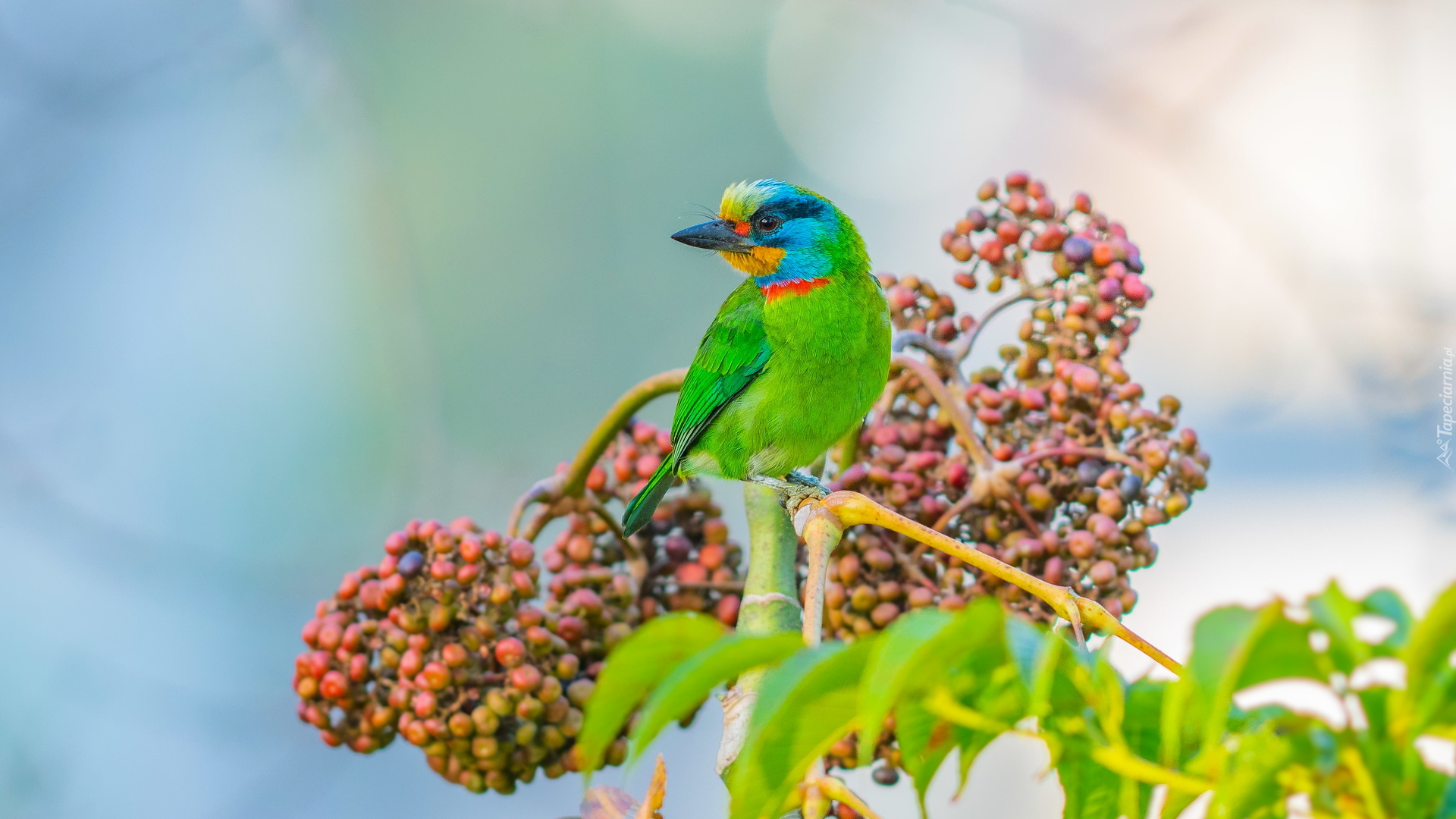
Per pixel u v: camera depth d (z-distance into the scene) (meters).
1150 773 2.12
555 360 14.35
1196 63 10.22
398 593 4.30
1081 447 4.53
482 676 4.33
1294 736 1.98
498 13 14.18
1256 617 1.80
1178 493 4.51
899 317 5.20
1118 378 4.62
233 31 12.98
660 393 4.59
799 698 2.06
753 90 14.97
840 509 3.24
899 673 1.84
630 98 14.73
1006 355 5.02
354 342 13.70
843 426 6.72
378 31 13.72
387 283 13.78
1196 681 1.79
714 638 2.12
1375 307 8.86
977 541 4.64
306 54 13.18
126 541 11.59
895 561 4.52
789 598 4.13
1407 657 1.79
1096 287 4.73
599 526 4.88
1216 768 2.07
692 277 14.86
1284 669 1.90
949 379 4.92
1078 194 4.87
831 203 6.77
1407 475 8.63
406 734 4.33
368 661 4.39
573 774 4.50
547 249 14.47
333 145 13.47
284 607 12.07
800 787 2.52
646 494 4.87
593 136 14.66
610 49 14.68
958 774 2.36
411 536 4.38
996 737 2.34
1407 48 9.10
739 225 6.82
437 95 14.01
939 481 4.66
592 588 4.73
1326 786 1.97
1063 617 2.99
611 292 14.71
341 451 13.46
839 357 6.54
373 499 13.48
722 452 6.87
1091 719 2.18
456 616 4.30
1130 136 10.24
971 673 2.18
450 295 14.02
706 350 6.86
